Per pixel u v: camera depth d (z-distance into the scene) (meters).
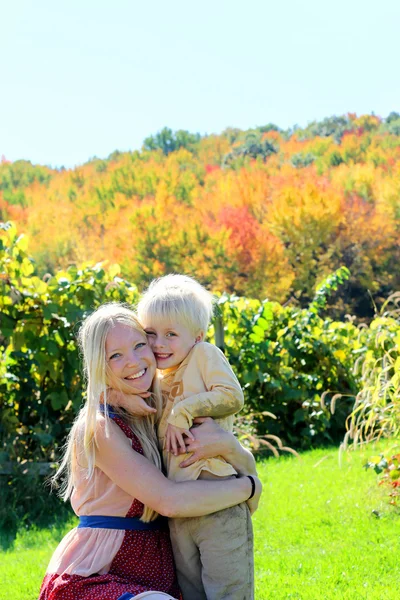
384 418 6.28
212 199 66.19
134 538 2.99
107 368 3.09
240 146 82.12
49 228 71.81
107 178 75.88
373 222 56.44
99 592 2.80
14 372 8.27
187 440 3.07
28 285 8.15
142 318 3.25
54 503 7.54
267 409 10.92
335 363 11.30
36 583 4.95
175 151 82.44
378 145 70.75
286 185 62.94
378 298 53.50
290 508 6.13
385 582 4.36
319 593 4.20
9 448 7.75
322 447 10.08
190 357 3.19
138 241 62.00
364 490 6.29
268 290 56.34
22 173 79.00
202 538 3.02
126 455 2.98
